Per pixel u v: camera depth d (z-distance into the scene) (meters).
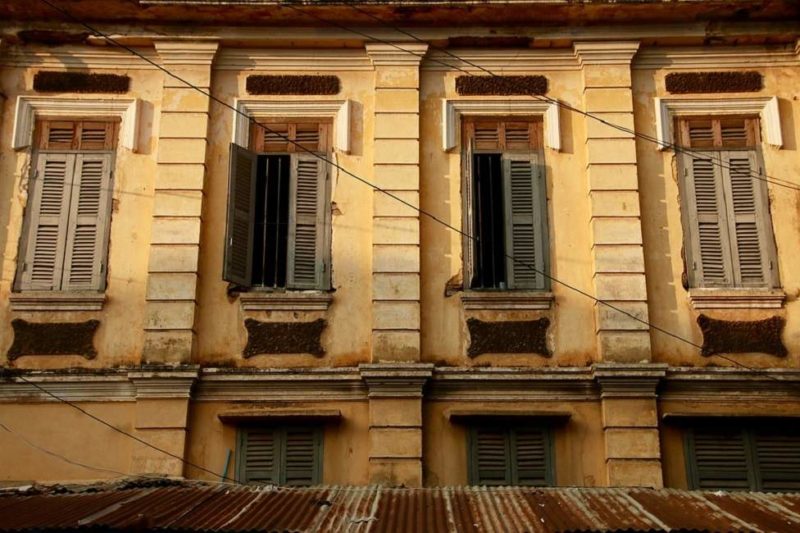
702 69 12.45
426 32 12.44
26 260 11.77
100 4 12.17
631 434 10.87
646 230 11.85
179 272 11.52
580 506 9.21
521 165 12.20
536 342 11.39
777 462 10.96
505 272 11.79
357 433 11.04
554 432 11.06
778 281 11.65
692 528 8.42
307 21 12.37
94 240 11.85
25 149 12.17
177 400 11.03
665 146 12.16
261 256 11.90
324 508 9.19
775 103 12.26
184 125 12.17
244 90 12.44
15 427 11.04
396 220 11.79
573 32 12.41
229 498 9.54
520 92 12.40
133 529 8.38
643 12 12.26
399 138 12.13
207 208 11.96
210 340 11.41
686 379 11.07
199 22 12.43
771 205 11.96
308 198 12.09
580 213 11.95
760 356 11.30
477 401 11.12
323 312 11.52
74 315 11.48
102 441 10.99
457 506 9.27
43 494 10.01
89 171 12.13
